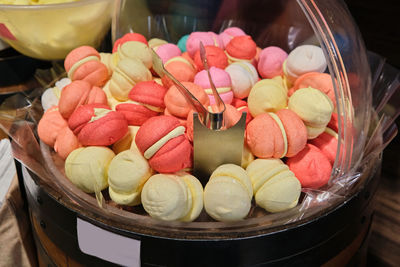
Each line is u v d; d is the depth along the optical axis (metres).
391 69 0.54
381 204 0.62
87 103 0.46
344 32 0.42
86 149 0.42
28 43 0.63
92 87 0.47
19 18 0.59
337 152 0.41
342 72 0.40
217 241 0.37
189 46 0.57
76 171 0.41
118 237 0.38
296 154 0.43
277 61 0.54
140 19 0.71
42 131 0.47
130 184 0.39
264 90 0.44
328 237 0.40
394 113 0.50
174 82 0.41
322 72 0.51
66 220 0.40
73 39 0.64
